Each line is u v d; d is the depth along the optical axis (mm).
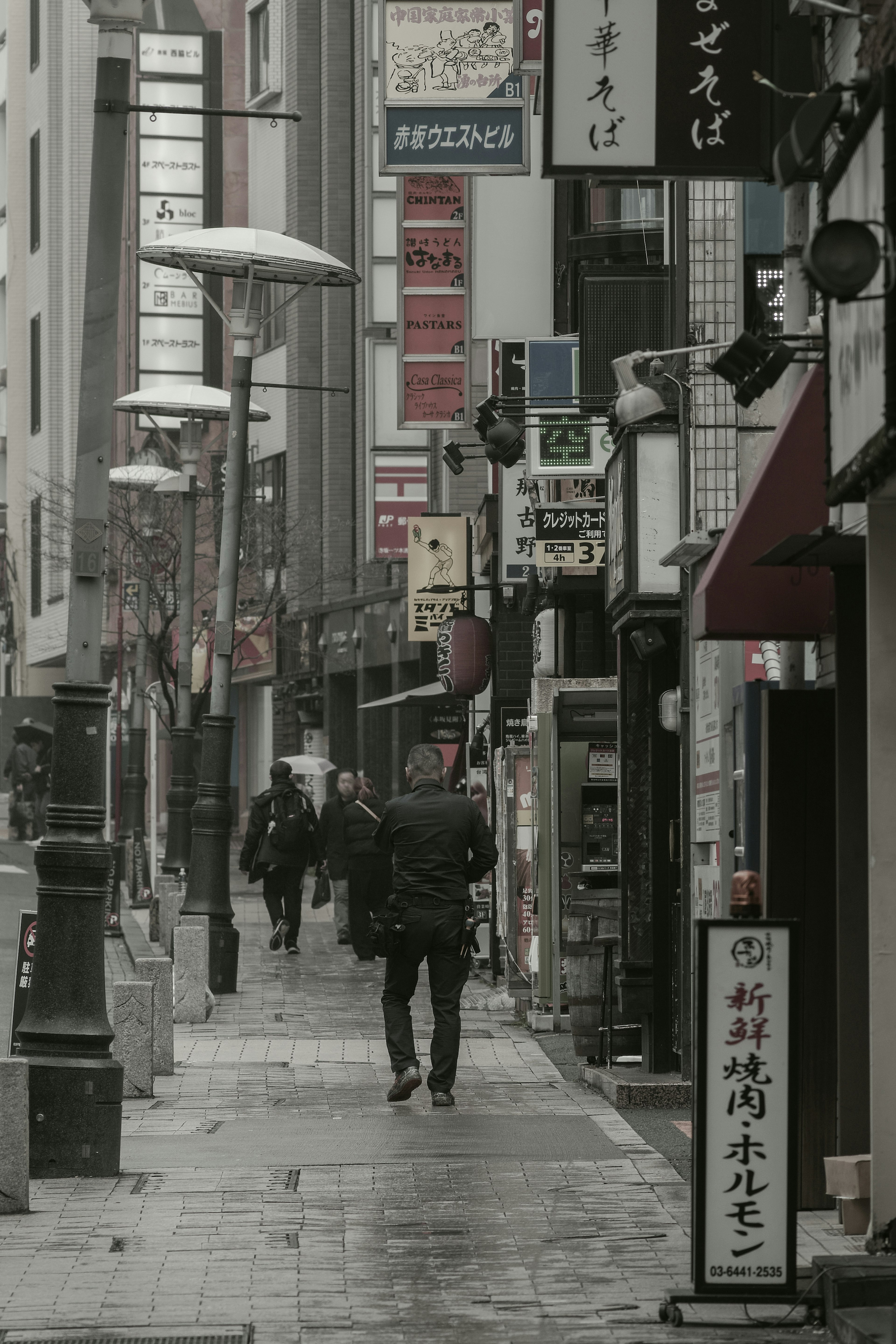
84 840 17250
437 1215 14820
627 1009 22031
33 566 111500
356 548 73188
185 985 29016
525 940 29656
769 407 20484
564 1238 13992
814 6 15156
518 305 33781
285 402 77062
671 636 21562
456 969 21297
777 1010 11500
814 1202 14914
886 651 13156
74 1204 15414
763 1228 11531
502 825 34219
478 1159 17297
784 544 13719
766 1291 11531
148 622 63906
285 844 40375
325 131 74875
